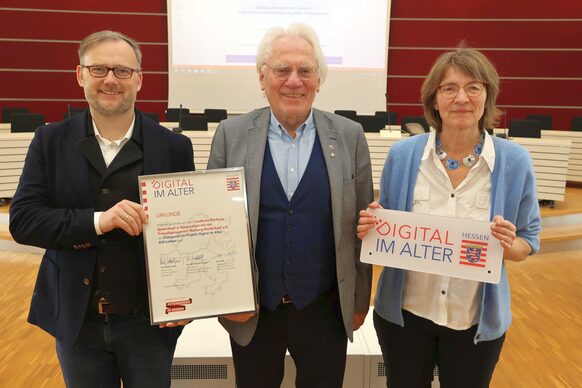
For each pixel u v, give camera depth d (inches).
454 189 63.9
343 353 69.1
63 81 328.5
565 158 215.6
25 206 57.7
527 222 63.0
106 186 60.2
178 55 313.0
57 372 111.1
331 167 64.3
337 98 317.4
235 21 309.4
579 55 321.4
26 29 321.4
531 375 113.3
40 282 63.9
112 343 61.7
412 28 330.0
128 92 59.2
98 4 322.7
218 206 61.0
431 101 65.1
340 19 309.4
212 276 60.8
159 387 64.7
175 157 64.1
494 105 63.5
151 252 59.6
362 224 64.7
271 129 65.8
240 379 68.1
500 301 62.9
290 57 61.2
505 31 325.4
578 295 159.8
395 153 67.8
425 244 62.6
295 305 64.2
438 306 64.1
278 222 63.4
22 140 213.9
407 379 68.0
